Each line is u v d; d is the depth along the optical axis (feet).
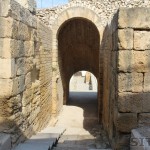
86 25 58.54
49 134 33.76
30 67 30.12
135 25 23.26
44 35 40.98
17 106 24.47
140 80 23.59
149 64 23.57
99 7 50.93
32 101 31.14
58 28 51.16
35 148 24.20
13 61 23.27
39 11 51.47
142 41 23.44
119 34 23.38
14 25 23.50
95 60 67.87
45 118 41.75
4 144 20.26
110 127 30.66
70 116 56.39
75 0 51.39
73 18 51.78
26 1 32.99
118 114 23.72
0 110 22.68
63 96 64.28
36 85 33.47
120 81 23.59
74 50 67.15
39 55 36.24
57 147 28.68
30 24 30.17
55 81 50.83
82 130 45.44
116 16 25.04
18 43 24.93
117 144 23.77
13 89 23.20
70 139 35.76
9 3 22.22
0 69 22.52
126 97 23.59
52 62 50.83
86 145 30.96
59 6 51.44
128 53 23.41
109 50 33.86
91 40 63.31
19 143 24.99
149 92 23.62
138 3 49.73
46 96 42.88
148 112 23.68
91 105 67.21
